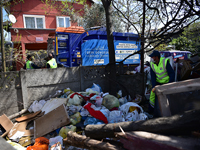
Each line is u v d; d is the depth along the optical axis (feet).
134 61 25.62
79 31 20.90
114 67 15.85
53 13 43.19
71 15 39.75
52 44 26.78
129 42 24.80
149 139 6.36
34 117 12.09
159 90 8.48
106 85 16.96
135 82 17.81
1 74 12.23
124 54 24.54
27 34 41.37
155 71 11.85
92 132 8.73
